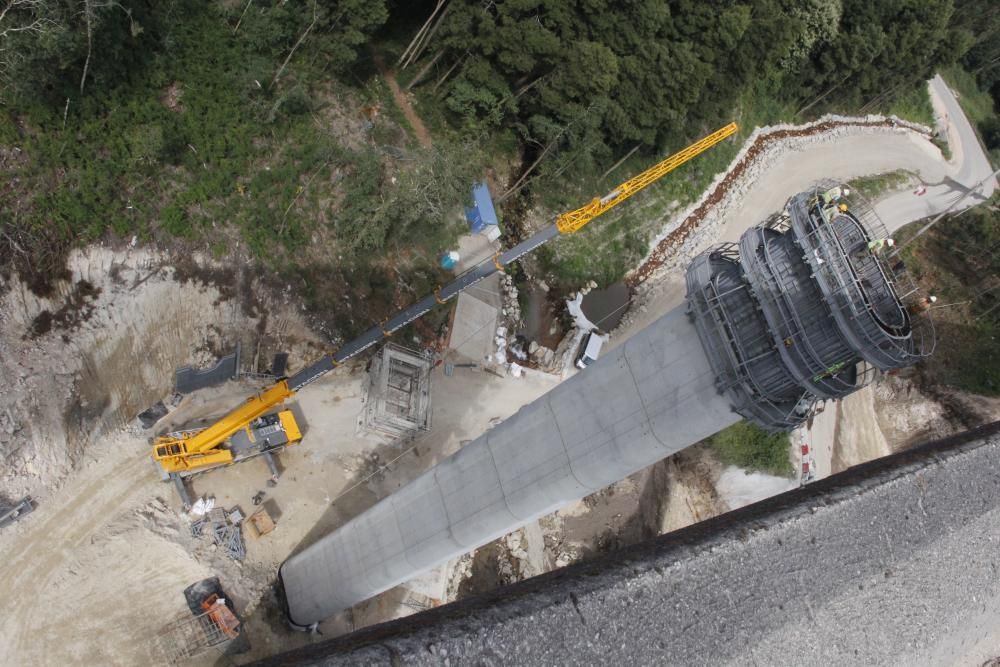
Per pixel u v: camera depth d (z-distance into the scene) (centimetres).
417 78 4022
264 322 3216
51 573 2556
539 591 1591
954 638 2294
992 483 2491
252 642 2852
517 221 4462
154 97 3033
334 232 3475
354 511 3288
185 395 3022
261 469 3123
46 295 2650
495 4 3725
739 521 2008
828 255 1533
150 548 2744
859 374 1628
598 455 1927
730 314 1661
